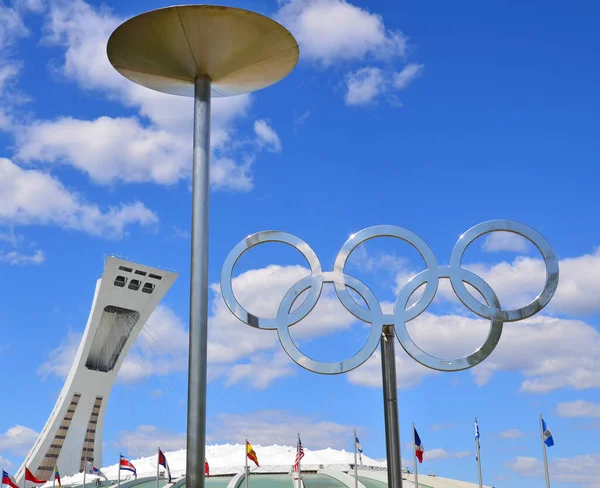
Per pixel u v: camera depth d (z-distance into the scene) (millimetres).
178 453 112188
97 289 121812
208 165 22109
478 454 57500
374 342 22188
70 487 94812
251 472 90188
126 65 23281
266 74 24016
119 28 21500
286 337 22203
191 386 19859
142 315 120688
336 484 80250
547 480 49875
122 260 115688
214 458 100312
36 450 119500
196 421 19625
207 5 20641
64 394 123250
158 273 118688
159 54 22438
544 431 50906
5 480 63469
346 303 22453
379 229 22875
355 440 64562
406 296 22469
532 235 22641
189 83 23891
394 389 22547
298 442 60156
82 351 122062
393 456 22203
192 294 20594
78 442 121750
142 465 109688
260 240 22781
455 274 22516
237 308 22359
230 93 24828
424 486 77125
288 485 81500
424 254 22703
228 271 22625
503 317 22219
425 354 22141
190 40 21766
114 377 124875
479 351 22172
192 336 20250
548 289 22406
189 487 19234
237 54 22484
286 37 22344
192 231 21250
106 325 124188
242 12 21000
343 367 22047
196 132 22453
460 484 76812
